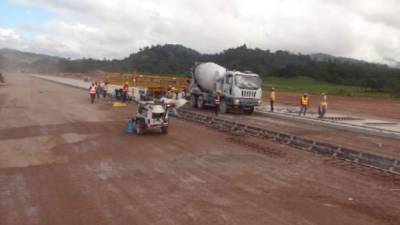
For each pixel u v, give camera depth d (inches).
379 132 879.7
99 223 339.3
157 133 821.2
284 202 399.5
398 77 4097.0
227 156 613.0
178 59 6181.1
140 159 580.7
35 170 510.9
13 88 2362.2
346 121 1104.8
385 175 521.3
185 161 573.0
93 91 1482.5
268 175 504.4
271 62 6063.0
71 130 826.8
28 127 856.3
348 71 5098.4
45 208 375.6
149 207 378.9
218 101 1157.1
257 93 1219.9
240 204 390.6
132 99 1561.3
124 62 6540.4
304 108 1210.0
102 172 504.7
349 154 611.2
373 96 2544.3
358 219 358.3
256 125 983.0
